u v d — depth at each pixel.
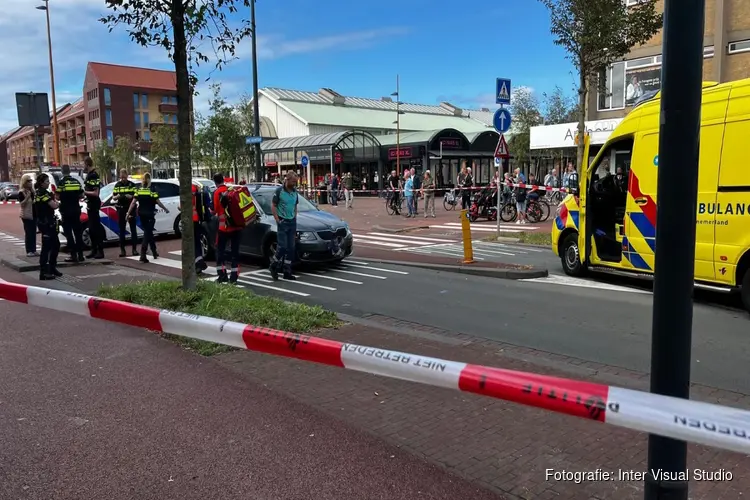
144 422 3.92
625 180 9.49
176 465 3.36
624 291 8.84
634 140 8.59
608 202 9.55
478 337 6.26
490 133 47.78
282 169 49.62
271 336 3.52
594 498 3.03
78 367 5.02
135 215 12.88
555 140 27.61
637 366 5.28
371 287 9.26
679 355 2.19
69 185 11.24
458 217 22.69
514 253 13.15
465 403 4.26
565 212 10.41
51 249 9.73
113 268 11.05
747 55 20.20
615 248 9.43
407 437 3.72
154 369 4.97
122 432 3.77
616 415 2.18
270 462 3.39
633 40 13.21
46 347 5.58
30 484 3.16
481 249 13.88
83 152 95.75
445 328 6.69
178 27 6.64
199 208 10.58
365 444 3.61
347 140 43.09
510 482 3.19
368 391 4.50
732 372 5.11
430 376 2.72
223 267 9.38
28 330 6.15
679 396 2.21
